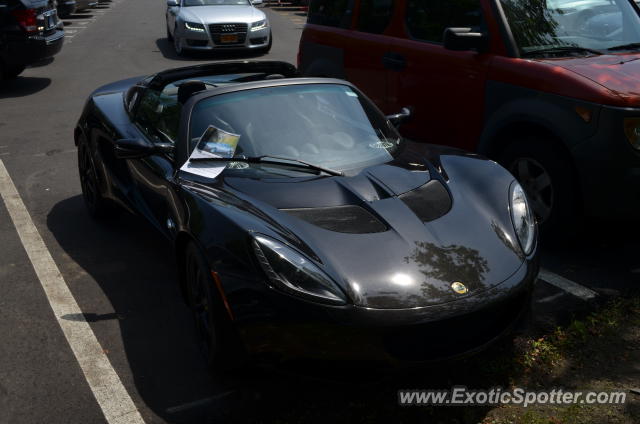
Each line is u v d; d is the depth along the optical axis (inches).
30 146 298.2
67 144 300.0
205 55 547.2
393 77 226.8
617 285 157.9
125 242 194.9
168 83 184.7
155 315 153.4
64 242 195.8
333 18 259.9
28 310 157.0
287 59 521.0
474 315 109.5
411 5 224.1
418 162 147.1
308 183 135.0
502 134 190.9
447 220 124.6
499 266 116.6
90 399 123.1
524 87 179.9
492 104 190.2
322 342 107.9
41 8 418.0
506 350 132.0
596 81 166.9
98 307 157.6
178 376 129.4
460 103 201.8
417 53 216.2
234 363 120.8
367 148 150.6
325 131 152.4
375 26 238.2
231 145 143.9
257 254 113.7
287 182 135.4
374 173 139.5
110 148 190.7
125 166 182.4
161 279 171.2
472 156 151.5
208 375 129.5
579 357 130.0
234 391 124.1
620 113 159.3
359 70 242.5
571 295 153.9
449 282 111.0
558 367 127.3
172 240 148.1
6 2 406.9
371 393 121.3
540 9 198.1
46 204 227.8
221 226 121.6
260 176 137.9
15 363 135.4
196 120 153.5
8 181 252.1
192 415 117.6
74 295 163.6
